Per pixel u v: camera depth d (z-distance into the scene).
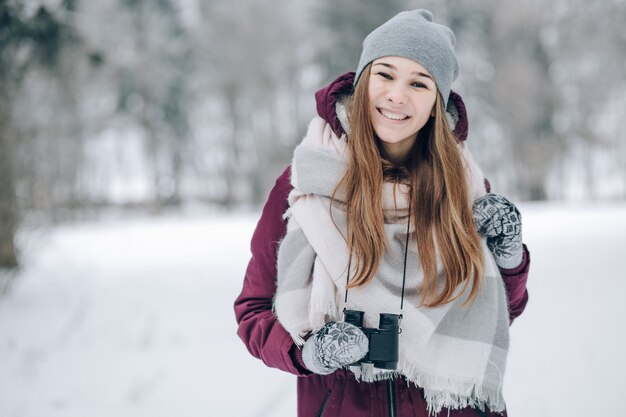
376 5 32.31
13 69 9.09
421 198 1.83
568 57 34.25
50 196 9.01
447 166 1.82
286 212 1.86
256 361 4.99
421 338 1.76
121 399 4.23
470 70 33.66
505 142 34.44
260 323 1.82
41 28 8.74
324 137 1.88
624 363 4.40
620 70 32.94
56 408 4.11
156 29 36.59
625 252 9.68
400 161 1.94
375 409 1.77
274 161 38.25
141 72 35.75
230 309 7.18
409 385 1.80
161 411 3.98
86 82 27.78
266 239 1.92
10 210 8.42
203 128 41.88
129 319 6.78
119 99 35.56
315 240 1.79
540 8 34.12
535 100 33.28
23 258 8.61
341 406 1.78
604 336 5.09
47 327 6.49
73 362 5.14
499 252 1.88
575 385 4.06
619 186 38.22
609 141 34.41
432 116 1.88
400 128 1.81
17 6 8.61
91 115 34.34
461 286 1.79
